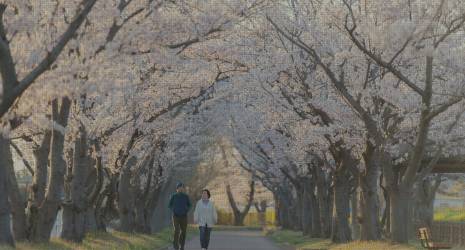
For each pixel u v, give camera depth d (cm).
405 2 3250
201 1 2933
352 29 3122
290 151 5866
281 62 4062
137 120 4384
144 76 3866
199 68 4022
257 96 4872
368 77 3666
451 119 4406
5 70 1805
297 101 4450
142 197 6406
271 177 9356
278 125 5228
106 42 2191
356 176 4356
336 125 4084
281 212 11262
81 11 1888
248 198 15350
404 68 3984
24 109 2144
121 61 2495
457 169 6025
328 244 5162
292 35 3625
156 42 2598
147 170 6406
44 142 3100
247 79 4431
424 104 3162
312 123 4606
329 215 6538
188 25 2756
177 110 5166
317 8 3888
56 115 2930
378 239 4272
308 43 3825
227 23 2823
